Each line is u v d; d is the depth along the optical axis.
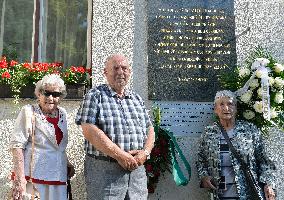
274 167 4.53
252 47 5.61
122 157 3.79
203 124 5.32
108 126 3.93
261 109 4.86
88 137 3.89
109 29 5.48
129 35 5.49
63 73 5.32
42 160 3.94
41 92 4.10
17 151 3.86
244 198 4.33
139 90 5.38
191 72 5.45
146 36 5.51
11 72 5.18
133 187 3.95
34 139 3.97
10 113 5.09
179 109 5.35
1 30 5.87
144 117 4.18
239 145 4.50
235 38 5.61
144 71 5.43
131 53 5.45
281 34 5.71
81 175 5.00
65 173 4.08
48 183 3.92
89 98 4.01
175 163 4.84
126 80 4.12
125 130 3.94
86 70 5.42
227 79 5.24
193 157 5.21
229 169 4.48
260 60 5.00
